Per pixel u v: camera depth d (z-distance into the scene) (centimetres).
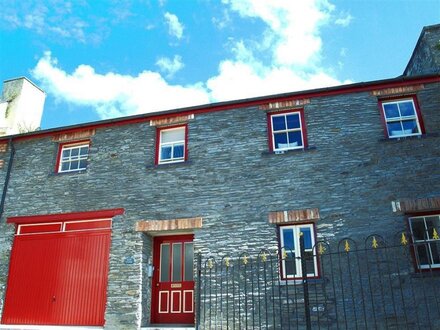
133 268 1079
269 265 995
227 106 1202
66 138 1319
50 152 1314
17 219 1243
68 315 1098
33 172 1299
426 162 1012
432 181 990
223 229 1060
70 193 1227
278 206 1048
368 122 1088
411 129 1082
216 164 1138
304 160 1079
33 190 1270
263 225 1037
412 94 1109
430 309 880
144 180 1175
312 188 1045
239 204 1075
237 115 1184
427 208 958
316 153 1080
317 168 1062
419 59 1251
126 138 1253
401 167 1019
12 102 1664
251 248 1023
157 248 1155
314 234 1009
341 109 1118
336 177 1042
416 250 930
